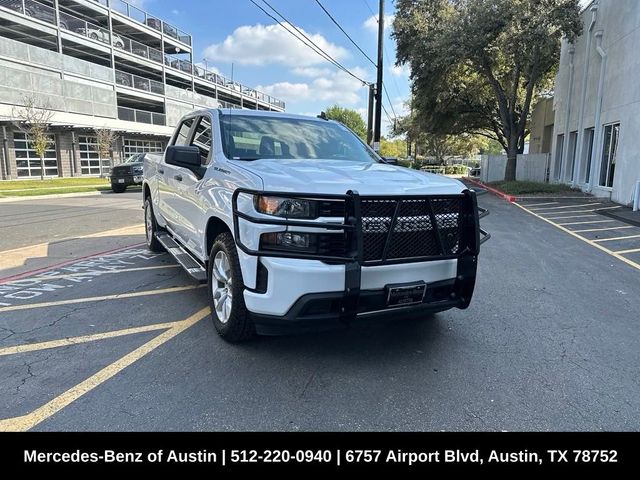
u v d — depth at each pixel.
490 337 4.28
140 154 21.45
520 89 29.53
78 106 28.92
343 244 3.24
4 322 4.46
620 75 15.68
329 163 4.22
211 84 47.66
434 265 3.59
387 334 4.30
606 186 17.27
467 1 21.88
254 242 3.30
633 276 6.64
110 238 8.97
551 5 18.58
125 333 4.21
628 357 3.90
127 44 34.91
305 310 3.24
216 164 4.18
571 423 2.93
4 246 8.16
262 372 3.52
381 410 3.04
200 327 4.37
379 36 21.78
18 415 2.90
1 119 23.59
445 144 63.19
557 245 9.02
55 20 28.34
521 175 28.05
